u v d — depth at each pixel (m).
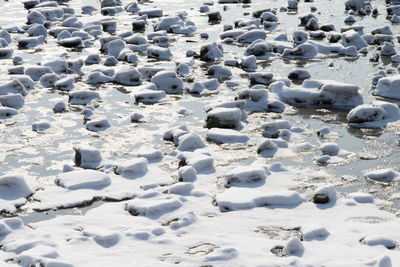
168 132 10.05
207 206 7.35
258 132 10.38
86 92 12.23
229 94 12.80
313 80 12.48
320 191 7.43
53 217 7.17
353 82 13.51
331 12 23.27
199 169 8.55
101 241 6.31
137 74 13.73
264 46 16.20
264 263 5.75
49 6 22.72
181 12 21.56
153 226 6.65
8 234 6.61
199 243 6.30
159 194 7.63
